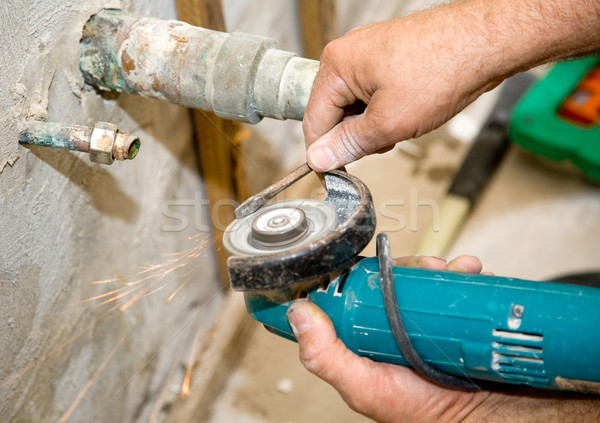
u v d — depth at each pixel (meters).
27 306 1.05
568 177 2.20
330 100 1.01
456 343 0.93
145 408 1.60
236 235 0.94
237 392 1.79
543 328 0.88
